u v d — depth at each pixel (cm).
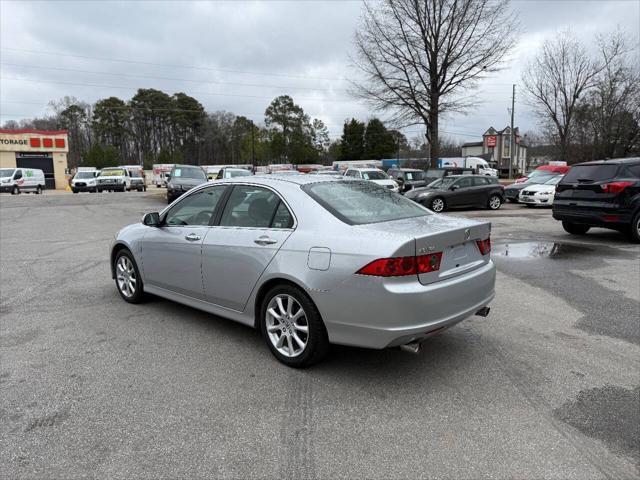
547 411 318
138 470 259
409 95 3183
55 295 611
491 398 336
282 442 284
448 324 354
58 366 392
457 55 3073
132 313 531
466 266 381
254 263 398
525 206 2031
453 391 346
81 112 9838
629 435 289
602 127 3662
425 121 3253
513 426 300
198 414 316
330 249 351
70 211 1877
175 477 254
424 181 2405
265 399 336
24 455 272
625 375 370
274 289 387
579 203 1010
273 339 399
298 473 256
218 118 10750
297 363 380
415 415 314
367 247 335
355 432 294
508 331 470
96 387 355
